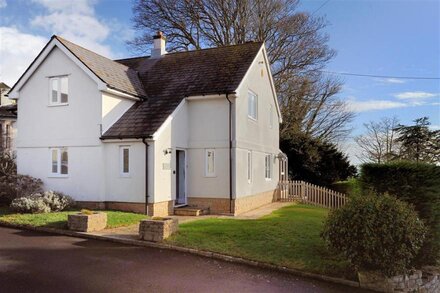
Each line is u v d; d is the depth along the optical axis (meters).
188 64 18.83
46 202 13.86
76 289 6.30
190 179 16.38
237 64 17.55
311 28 30.95
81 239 10.25
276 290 6.82
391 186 9.05
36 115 16.28
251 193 17.94
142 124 14.86
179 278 7.16
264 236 10.27
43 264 7.70
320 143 28.78
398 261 7.43
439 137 33.06
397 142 34.91
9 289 6.15
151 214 14.09
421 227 7.80
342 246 7.76
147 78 18.52
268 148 21.38
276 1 30.36
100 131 14.88
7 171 17.11
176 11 30.45
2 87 35.06
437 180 8.81
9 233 10.84
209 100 16.19
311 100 32.94
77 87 15.41
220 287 6.78
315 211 17.67
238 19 30.16
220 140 15.95
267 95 21.31
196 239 9.84
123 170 14.74
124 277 7.07
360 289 7.29
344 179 28.70
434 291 8.33
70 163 15.50
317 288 7.09
